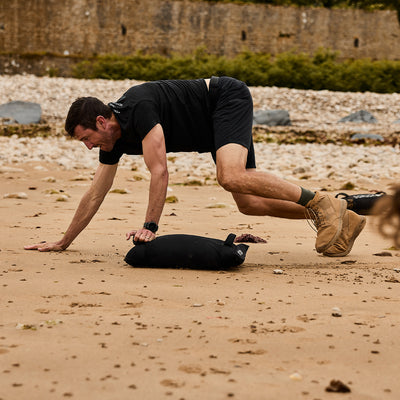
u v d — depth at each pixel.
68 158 26.05
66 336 5.25
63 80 55.50
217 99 8.79
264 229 12.16
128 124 8.49
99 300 6.55
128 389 4.13
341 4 92.50
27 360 4.66
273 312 6.12
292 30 90.38
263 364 4.65
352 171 23.69
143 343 5.08
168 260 8.29
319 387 4.22
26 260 8.76
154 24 88.69
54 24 87.44
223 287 7.23
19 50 86.88
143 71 72.31
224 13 89.12
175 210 14.41
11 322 5.68
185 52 89.31
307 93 55.97
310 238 11.30
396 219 4.64
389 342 5.20
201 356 4.80
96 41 88.31
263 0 92.62
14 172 21.62
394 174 23.75
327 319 5.88
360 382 4.32
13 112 41.81
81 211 9.54
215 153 9.23
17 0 86.12
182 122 8.77
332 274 8.08
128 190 17.66
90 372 4.43
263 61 70.94
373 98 56.09
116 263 8.71
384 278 7.82
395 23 91.94
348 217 9.20
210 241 8.38
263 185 8.63
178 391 4.11
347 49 91.50
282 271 8.19
